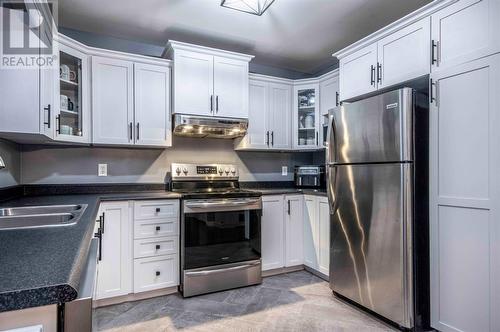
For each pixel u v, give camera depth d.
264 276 3.02
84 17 2.54
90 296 0.69
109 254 2.34
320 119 3.39
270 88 3.39
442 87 1.85
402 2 2.33
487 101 1.63
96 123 2.56
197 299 2.49
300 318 2.17
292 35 2.89
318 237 2.94
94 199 2.16
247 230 2.80
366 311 2.27
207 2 2.33
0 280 0.59
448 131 1.82
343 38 2.95
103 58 2.60
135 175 2.98
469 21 1.71
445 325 1.84
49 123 1.89
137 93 2.71
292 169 3.85
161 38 2.96
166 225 2.54
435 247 1.89
